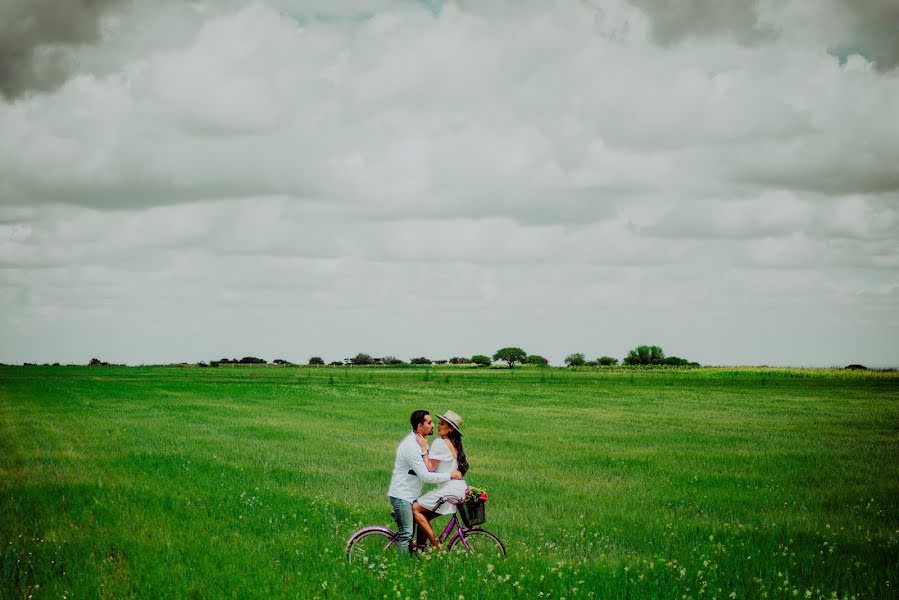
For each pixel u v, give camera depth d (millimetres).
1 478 17000
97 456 20734
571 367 171875
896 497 16125
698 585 8977
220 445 23875
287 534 11633
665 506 14922
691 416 39031
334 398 52188
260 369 144125
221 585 8922
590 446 25562
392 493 9805
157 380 79625
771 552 10719
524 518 13375
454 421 9953
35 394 51969
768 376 99875
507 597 8281
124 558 10258
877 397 56062
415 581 8625
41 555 10180
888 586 9133
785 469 20391
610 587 8773
